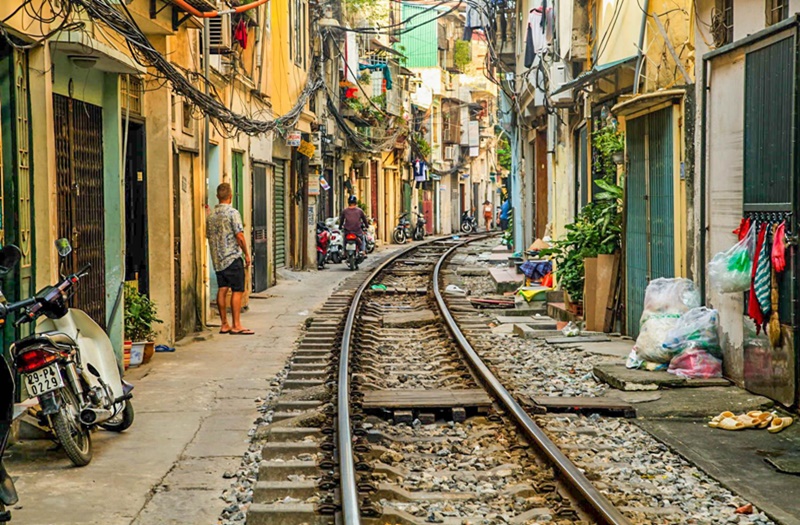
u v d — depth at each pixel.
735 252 9.91
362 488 6.60
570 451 7.98
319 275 28.48
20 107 8.90
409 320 17.14
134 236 13.47
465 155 74.06
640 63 13.62
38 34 9.03
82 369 7.98
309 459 7.74
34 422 8.37
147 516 6.54
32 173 9.16
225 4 17.89
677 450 8.03
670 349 10.77
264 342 14.75
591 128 18.02
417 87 62.38
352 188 43.28
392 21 54.72
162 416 9.59
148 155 13.67
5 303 7.11
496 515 6.41
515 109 29.72
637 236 13.70
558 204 22.14
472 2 29.59
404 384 11.24
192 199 16.08
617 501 6.57
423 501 6.76
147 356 12.66
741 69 10.25
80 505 6.75
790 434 8.50
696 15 11.59
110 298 11.93
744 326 10.06
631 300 14.03
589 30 17.89
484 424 9.19
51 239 9.27
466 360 12.64
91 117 11.40
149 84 13.52
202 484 7.28
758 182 9.71
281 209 28.42
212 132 18.22
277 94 25.56
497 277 24.08
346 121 41.03
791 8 9.33
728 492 6.98
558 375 11.59
